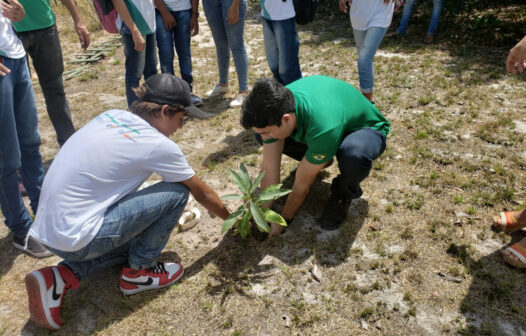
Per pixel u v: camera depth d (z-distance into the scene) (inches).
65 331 79.8
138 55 140.6
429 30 235.1
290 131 83.6
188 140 148.9
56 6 334.3
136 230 78.4
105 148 72.4
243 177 89.0
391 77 187.2
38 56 116.2
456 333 75.0
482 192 109.5
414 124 144.9
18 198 94.2
